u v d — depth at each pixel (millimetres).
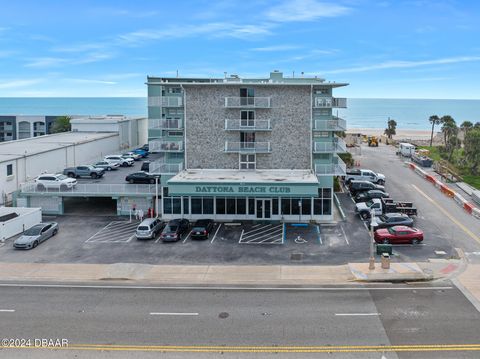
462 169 76438
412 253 36938
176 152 50219
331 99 48250
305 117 49062
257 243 40375
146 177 57938
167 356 21047
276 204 47406
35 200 51125
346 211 50938
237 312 26031
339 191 60688
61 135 82312
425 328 23812
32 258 36812
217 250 38531
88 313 26062
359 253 37281
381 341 22406
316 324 24359
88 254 37750
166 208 48656
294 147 49469
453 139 87000
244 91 49125
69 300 28109
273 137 49500
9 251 38688
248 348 21766
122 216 50094
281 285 30531
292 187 43688
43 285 30891
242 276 32312
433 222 45938
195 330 23703
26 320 25156
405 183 64500
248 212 47750
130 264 34844
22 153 58344
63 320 25109
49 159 63156
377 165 80000
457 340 22484
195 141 50094
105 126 87375
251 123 48844
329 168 46781
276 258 36312
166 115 51188
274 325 24266
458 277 31719
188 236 42719
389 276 31453
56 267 34562
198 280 31641
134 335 23203
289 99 48969
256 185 43875
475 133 73625
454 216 48125
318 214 47375
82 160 73312
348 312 25938
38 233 40812
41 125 110750
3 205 52875
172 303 27500
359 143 109938
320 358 20797
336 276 32062
